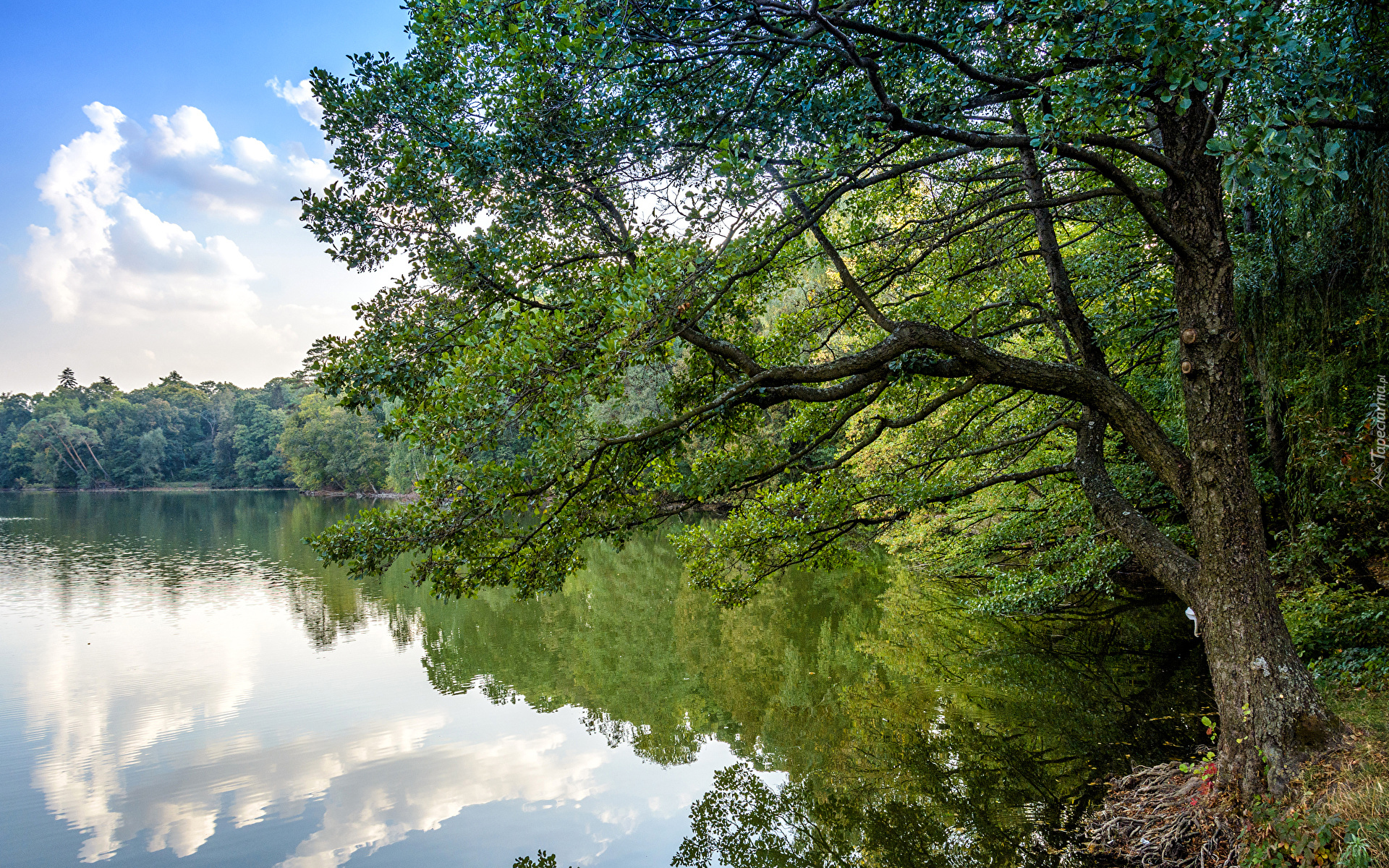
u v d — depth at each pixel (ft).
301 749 32.71
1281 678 17.24
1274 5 14.66
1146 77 13.94
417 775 29.99
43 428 325.42
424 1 19.33
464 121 20.17
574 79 17.57
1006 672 39.29
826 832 24.52
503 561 23.50
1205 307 17.85
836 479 28.48
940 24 17.19
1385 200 24.14
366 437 247.91
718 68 17.80
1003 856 21.76
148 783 29.19
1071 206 29.09
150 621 59.93
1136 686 35.12
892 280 28.48
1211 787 18.92
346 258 21.49
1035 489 45.29
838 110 16.62
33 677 44.11
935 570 65.72
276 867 22.89
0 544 115.34
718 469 25.05
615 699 40.09
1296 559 29.84
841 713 35.68
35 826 25.58
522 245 22.66
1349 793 15.42
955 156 17.69
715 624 56.65
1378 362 25.59
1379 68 19.57
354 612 63.87
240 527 147.54
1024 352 42.78
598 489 23.97
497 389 17.87
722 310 24.39
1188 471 18.85
